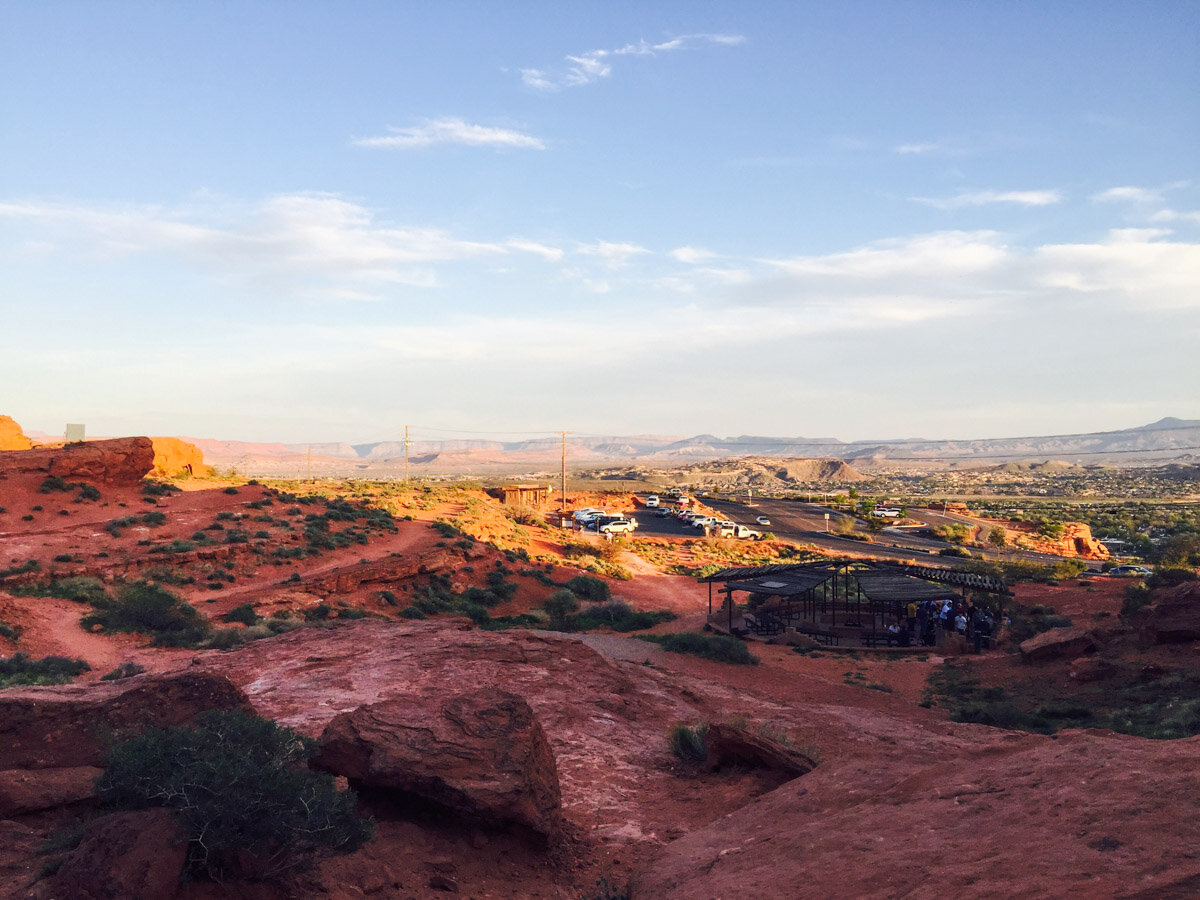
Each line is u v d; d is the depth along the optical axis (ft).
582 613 158.61
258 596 126.41
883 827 24.03
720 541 277.23
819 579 135.13
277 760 24.47
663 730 55.98
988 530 365.61
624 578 201.77
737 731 44.93
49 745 29.71
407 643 74.08
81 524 142.41
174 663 79.87
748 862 26.08
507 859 30.76
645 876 29.01
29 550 125.49
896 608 143.84
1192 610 92.89
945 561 270.26
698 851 29.84
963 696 89.51
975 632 117.80
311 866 24.08
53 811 26.76
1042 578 195.83
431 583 158.51
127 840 21.34
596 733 52.60
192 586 128.98
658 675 75.46
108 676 68.44
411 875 27.30
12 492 147.64
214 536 149.07
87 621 98.63
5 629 86.17
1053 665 96.48
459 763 31.83
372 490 271.08
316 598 132.98
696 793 42.22
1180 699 73.46
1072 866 16.99
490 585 167.02
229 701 32.50
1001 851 19.24
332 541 162.40
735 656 104.06
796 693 86.79
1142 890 14.96
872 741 54.60
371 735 32.91
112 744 29.19
